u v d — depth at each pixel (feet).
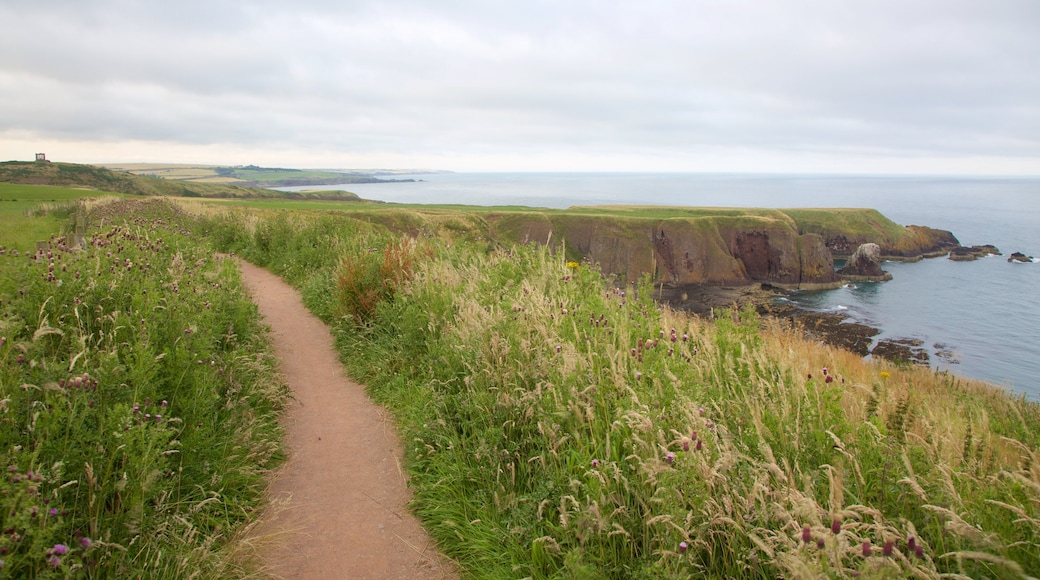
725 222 294.66
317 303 38.88
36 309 18.04
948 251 366.84
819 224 375.66
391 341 28.14
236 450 16.88
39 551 9.41
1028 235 512.63
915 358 122.93
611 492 12.07
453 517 14.89
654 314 21.99
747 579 10.48
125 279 21.94
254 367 22.30
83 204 91.25
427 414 19.58
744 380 16.76
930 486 10.83
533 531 13.07
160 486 12.64
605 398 15.25
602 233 289.12
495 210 352.28
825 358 31.53
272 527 15.02
